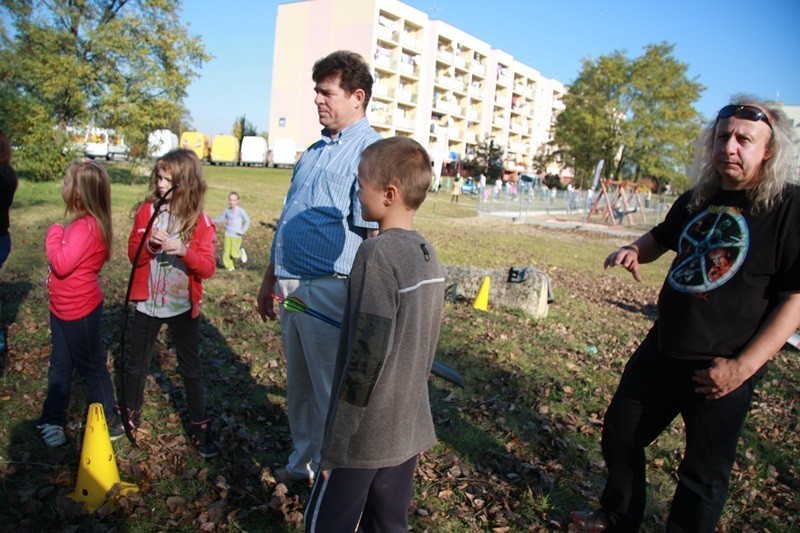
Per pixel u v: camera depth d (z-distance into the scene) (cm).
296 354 293
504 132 7756
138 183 2577
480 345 618
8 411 362
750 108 233
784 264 232
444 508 316
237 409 401
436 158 6150
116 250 922
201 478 312
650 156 4181
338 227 271
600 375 575
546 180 6700
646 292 1215
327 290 274
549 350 647
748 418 503
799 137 239
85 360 325
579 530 293
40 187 2025
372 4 5416
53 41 2320
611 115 4228
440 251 1430
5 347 459
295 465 311
